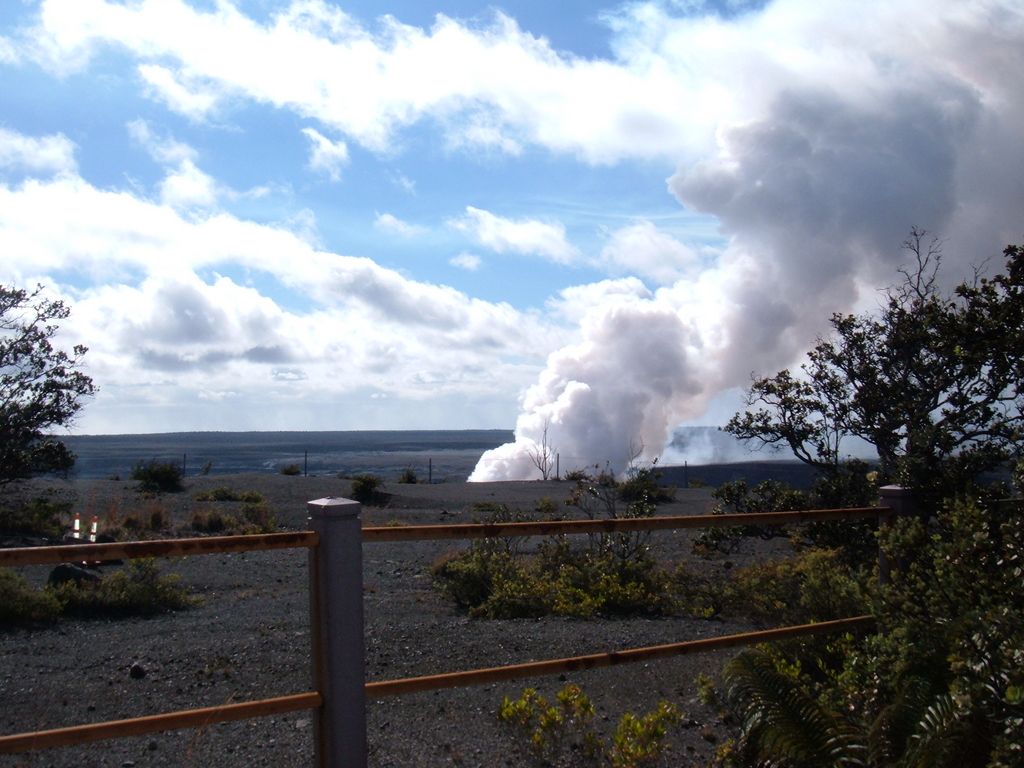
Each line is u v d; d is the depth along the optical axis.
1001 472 9.92
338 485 32.50
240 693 6.88
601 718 5.98
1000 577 4.66
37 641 9.13
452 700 6.49
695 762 5.11
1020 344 9.24
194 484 31.70
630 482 16.58
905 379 10.90
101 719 6.19
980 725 3.79
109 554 3.08
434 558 16.78
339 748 3.38
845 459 11.21
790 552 15.17
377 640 8.58
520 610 10.77
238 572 14.95
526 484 37.72
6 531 18.56
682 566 12.25
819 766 4.18
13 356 19.08
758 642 4.73
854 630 5.97
